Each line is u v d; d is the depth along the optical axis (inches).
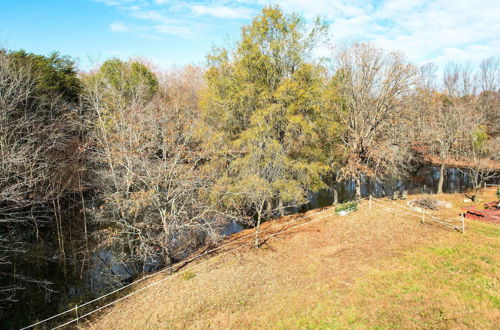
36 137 725.9
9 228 717.3
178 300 514.0
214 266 633.0
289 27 837.8
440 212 806.5
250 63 815.7
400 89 898.7
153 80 1376.7
